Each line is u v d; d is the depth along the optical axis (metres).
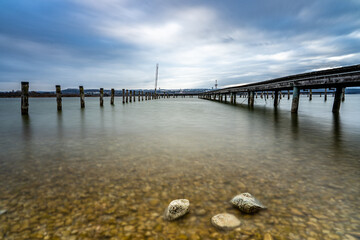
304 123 8.16
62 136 5.48
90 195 2.24
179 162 3.34
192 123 8.22
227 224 1.72
